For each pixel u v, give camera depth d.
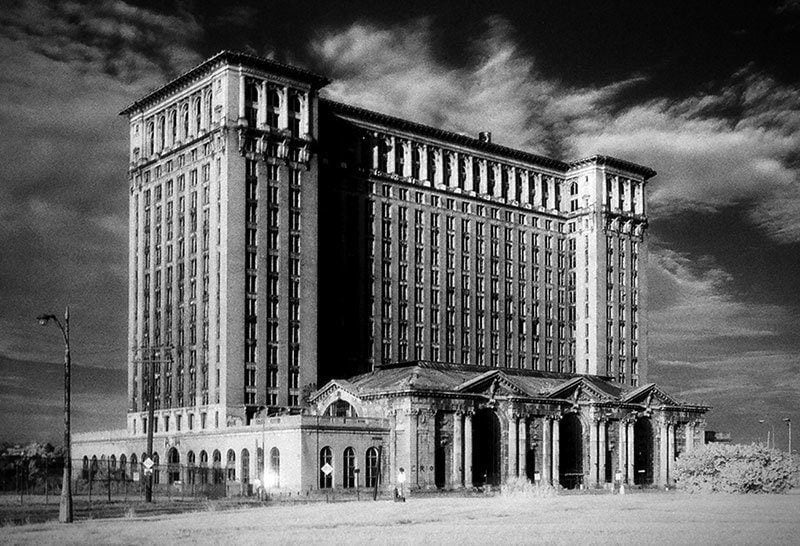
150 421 125.25
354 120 177.12
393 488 137.62
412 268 181.62
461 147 193.00
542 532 68.06
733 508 97.94
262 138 155.25
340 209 172.62
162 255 166.25
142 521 77.69
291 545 58.22
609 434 171.50
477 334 190.62
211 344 152.25
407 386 142.75
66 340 74.75
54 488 139.75
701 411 186.50
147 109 173.88
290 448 133.38
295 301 156.75
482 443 157.62
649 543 60.69
